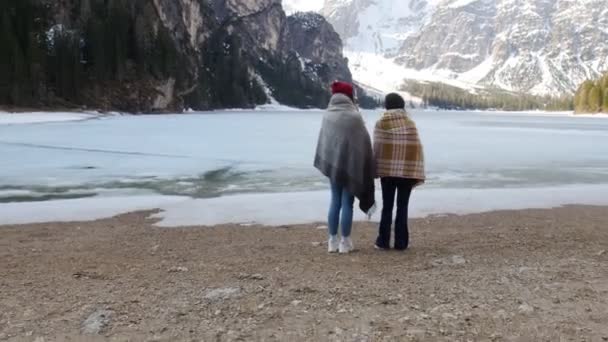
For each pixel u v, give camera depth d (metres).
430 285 5.35
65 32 82.44
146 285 5.39
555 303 4.81
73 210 10.52
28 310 4.62
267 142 29.91
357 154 6.45
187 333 4.12
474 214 10.13
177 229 8.73
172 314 4.51
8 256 6.76
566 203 11.51
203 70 121.69
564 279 5.58
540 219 9.65
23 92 71.75
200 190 13.91
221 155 22.62
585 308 4.68
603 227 8.90
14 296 5.02
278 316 4.47
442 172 18.22
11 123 51.34
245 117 75.44
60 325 4.28
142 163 19.56
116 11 89.06
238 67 137.50
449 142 32.75
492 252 6.95
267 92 157.62
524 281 5.50
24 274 5.85
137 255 6.84
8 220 9.55
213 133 37.34
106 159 20.67
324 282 5.48
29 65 74.88
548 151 26.52
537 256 6.72
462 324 4.29
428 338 4.03
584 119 100.69
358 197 6.54
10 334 4.10
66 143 27.58
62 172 17.11
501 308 4.66
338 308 4.66
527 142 33.19
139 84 88.94
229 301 4.83
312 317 4.45
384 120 6.78
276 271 5.95
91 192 13.48
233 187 14.46
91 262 6.43
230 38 141.12
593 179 16.58
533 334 4.11
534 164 20.67
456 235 8.13
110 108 83.50
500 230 8.58
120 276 5.75
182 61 102.88
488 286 5.31
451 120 84.94
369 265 6.22
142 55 91.44
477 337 4.05
